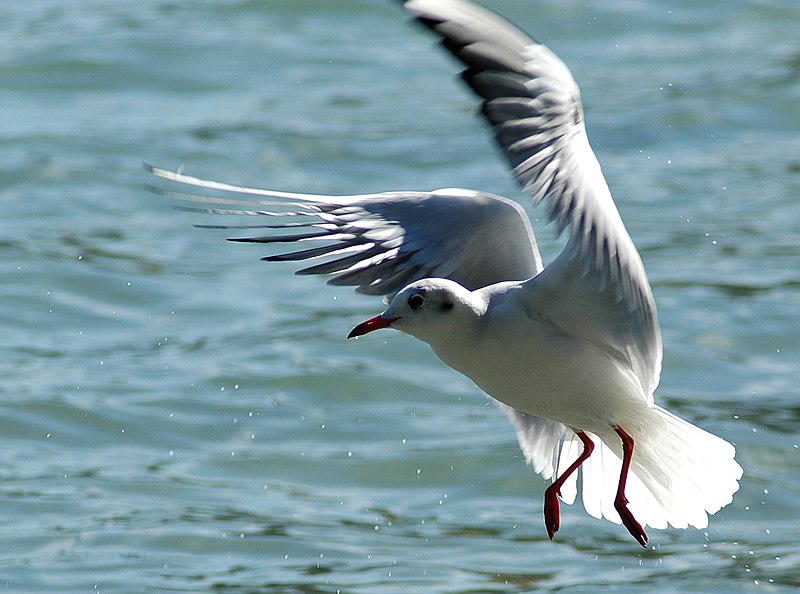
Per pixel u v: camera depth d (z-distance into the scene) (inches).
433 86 879.1
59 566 419.2
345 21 984.3
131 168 748.6
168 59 900.6
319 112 831.7
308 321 612.4
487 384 307.0
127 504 462.3
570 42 952.3
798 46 941.2
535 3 987.9
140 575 414.9
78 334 594.2
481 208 309.0
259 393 545.3
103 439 510.0
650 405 299.7
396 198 317.4
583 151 255.8
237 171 748.0
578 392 300.7
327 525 454.3
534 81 255.0
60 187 727.7
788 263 650.8
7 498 460.1
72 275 634.2
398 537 446.3
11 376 549.0
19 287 623.8
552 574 421.7
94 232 685.9
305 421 528.1
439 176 745.0
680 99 851.4
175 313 614.5
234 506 465.4
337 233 309.0
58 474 482.0
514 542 444.5
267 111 831.7
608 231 254.8
